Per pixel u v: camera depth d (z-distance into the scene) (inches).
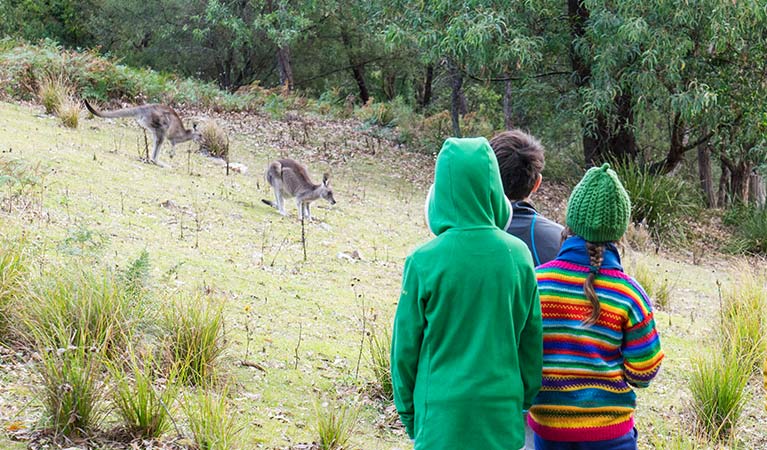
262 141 640.4
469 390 112.5
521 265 117.1
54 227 300.4
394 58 1197.7
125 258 284.8
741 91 626.5
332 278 335.0
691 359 248.5
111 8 1127.6
